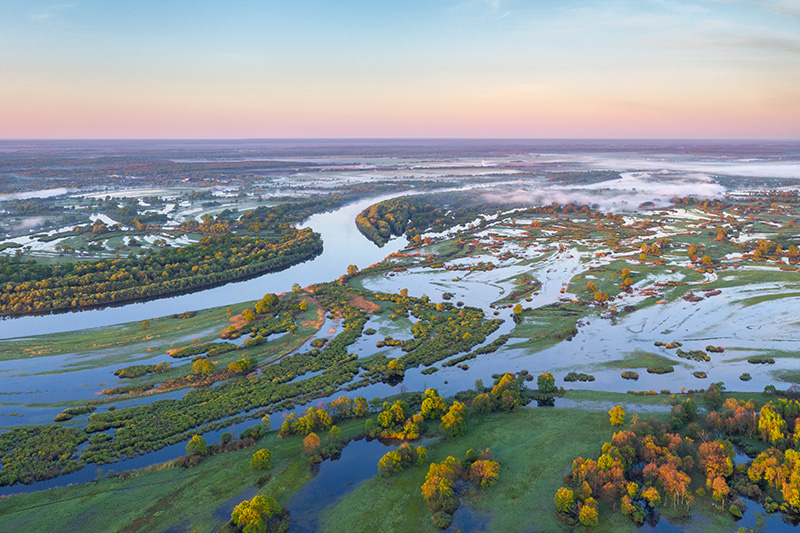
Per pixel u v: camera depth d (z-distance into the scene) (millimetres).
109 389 148625
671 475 95812
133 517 98000
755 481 98062
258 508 92750
